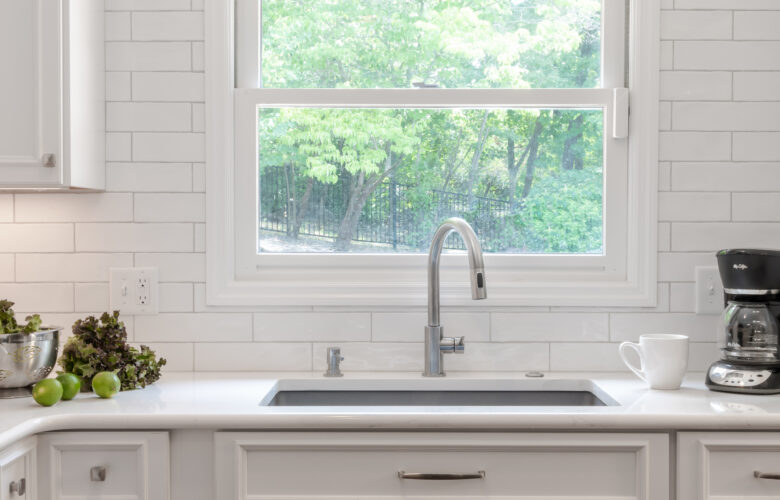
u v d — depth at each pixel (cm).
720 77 209
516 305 209
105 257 209
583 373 206
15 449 145
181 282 209
